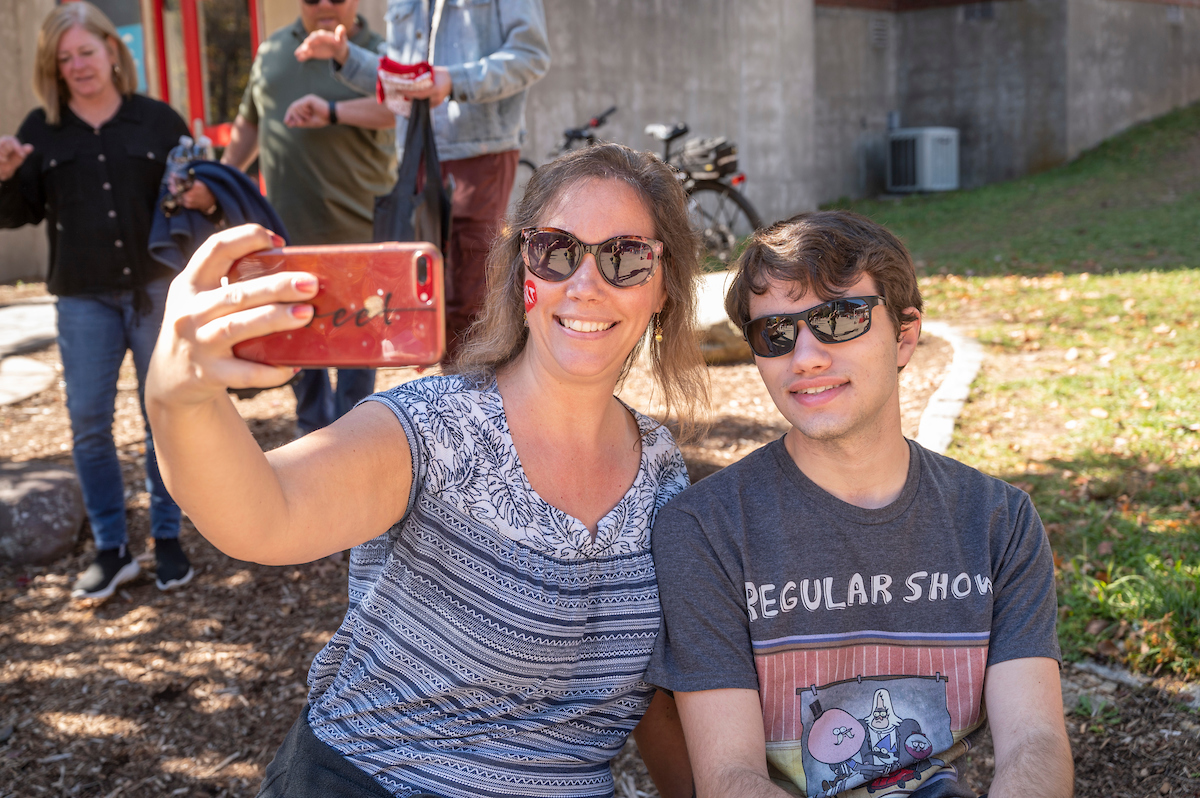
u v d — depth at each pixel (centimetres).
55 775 278
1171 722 263
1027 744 158
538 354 166
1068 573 330
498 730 159
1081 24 1582
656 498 179
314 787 155
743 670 164
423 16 384
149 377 104
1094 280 814
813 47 1423
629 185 168
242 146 459
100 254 350
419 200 334
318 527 134
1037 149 1608
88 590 366
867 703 167
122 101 358
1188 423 469
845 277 167
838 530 168
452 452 157
